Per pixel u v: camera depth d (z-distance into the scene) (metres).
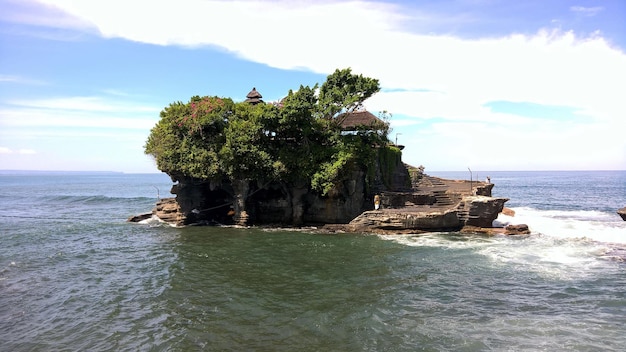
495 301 17.56
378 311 16.48
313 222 37.88
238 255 26.14
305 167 35.00
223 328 14.88
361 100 37.47
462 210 34.06
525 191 97.81
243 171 35.69
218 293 18.78
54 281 20.67
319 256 25.73
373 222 33.84
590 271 22.09
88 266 23.64
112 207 61.12
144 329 14.81
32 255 26.47
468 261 24.33
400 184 44.66
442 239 30.84
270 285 19.94
